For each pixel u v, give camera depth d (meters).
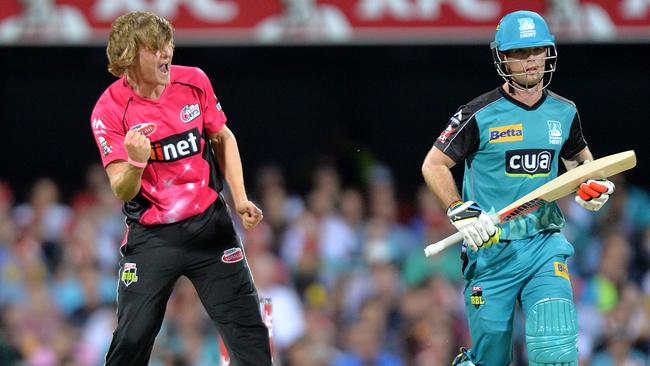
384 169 45.31
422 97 47.72
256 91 47.28
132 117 17.17
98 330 34.25
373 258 37.91
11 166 46.22
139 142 16.16
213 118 17.75
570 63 47.19
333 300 35.66
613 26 35.09
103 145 17.22
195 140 17.42
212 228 17.58
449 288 35.25
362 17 35.06
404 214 44.25
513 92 18.59
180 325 32.34
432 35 35.00
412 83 47.69
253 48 46.84
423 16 35.03
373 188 42.25
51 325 34.03
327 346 33.84
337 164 45.19
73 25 34.38
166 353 31.64
